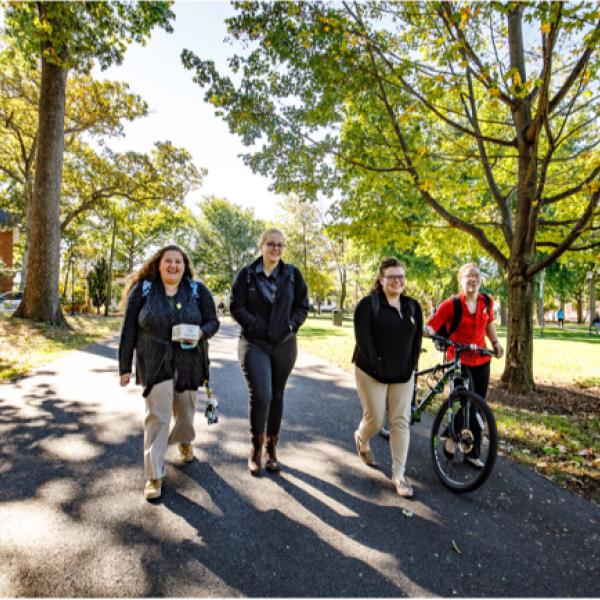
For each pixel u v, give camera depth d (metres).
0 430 4.07
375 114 7.82
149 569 2.18
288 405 5.41
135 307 3.09
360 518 2.78
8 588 2.00
